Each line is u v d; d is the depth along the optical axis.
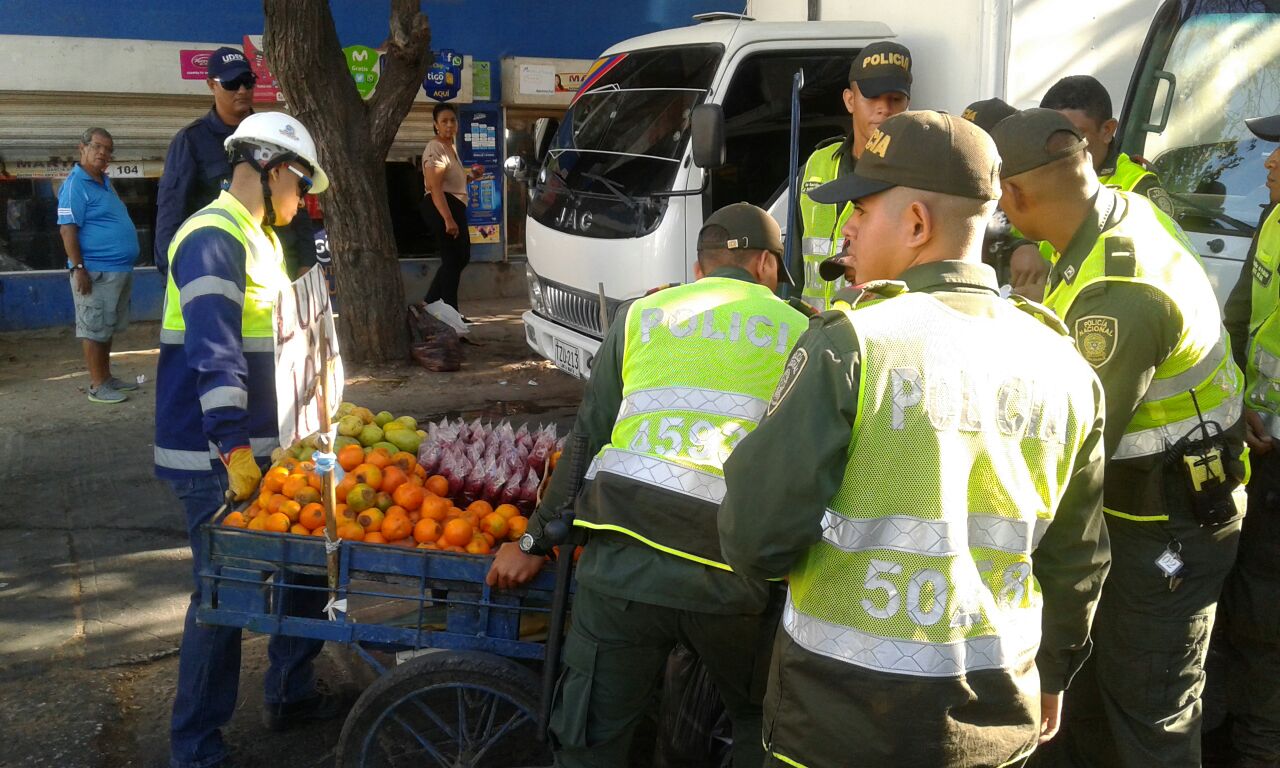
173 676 3.97
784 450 1.76
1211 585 2.59
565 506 2.65
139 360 8.92
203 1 9.98
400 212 11.25
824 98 6.14
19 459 6.36
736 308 2.51
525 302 11.67
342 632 2.88
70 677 3.94
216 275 3.03
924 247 1.86
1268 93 4.08
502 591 2.86
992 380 1.79
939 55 5.51
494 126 11.42
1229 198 4.12
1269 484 3.01
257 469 3.12
